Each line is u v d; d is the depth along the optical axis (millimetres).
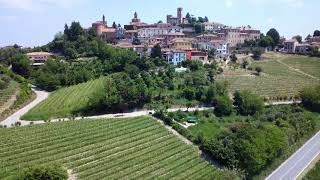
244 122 183000
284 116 190750
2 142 136250
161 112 176000
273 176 137500
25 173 102750
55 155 131000
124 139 150375
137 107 188875
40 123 161250
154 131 161500
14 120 171875
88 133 150750
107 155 136375
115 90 188500
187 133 162375
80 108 185625
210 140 151750
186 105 195750
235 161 139750
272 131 151375
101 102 181625
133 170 128375
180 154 145875
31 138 141750
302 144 171875
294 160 152750
